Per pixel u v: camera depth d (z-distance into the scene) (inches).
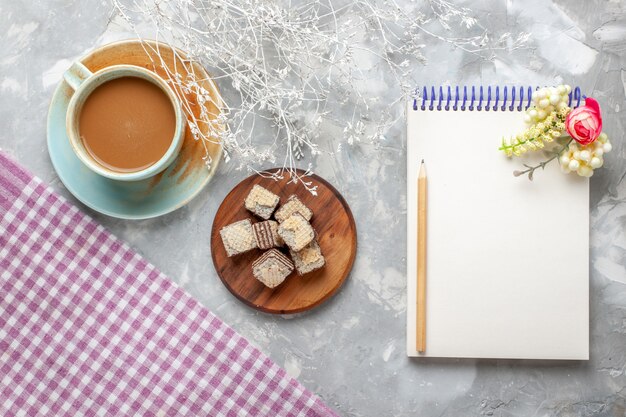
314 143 31.7
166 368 32.0
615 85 31.5
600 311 31.7
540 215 30.8
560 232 30.8
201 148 30.5
